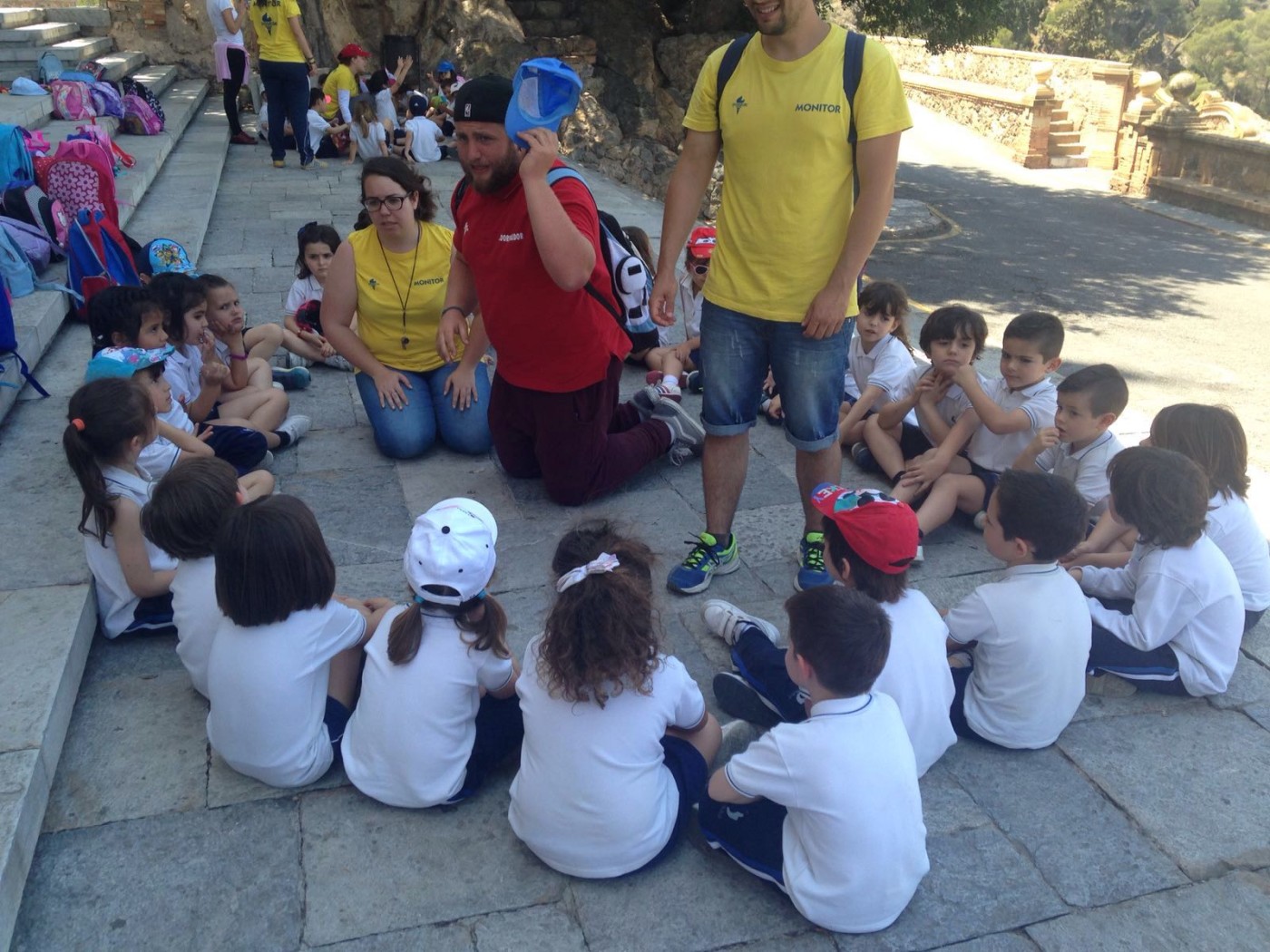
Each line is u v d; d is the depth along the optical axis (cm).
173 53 1627
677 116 1714
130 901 228
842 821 216
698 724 252
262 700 248
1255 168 1770
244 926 224
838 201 323
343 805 259
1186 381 909
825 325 325
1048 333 387
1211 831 259
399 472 446
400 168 428
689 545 390
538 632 329
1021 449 396
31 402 459
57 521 352
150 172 941
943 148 2381
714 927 228
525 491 431
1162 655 300
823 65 309
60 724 267
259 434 425
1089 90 2234
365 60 1319
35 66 1214
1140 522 293
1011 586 277
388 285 445
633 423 457
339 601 286
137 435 299
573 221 360
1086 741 291
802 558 368
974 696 286
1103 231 1686
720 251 341
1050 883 241
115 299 392
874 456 450
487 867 242
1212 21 4994
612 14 1694
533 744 234
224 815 253
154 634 322
